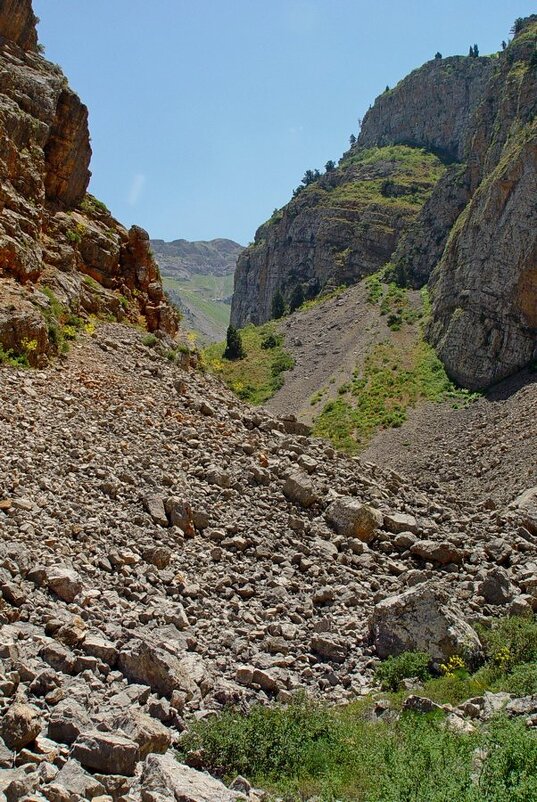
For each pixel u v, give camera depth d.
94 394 25.11
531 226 94.75
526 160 97.88
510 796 8.23
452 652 14.51
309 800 9.22
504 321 96.88
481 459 66.38
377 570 19.20
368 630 15.55
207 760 9.80
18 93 36.78
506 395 88.81
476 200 111.06
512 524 24.75
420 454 81.19
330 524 21.17
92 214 42.66
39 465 17.55
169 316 42.78
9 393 21.59
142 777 8.42
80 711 9.41
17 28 39.88
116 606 13.10
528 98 116.12
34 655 10.52
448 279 115.81
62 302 32.66
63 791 7.54
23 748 8.47
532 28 148.25
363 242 177.25
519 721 10.06
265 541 18.77
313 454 27.66
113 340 33.28
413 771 8.78
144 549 15.78
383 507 23.42
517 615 17.25
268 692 12.43
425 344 120.50
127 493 18.34
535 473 52.72
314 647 14.54
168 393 29.02
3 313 25.77
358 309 149.12
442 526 24.02
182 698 10.80
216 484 21.31
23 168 35.28
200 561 16.75
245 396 129.50
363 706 12.41
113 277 41.00
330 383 120.31
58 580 12.63
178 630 13.37
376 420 99.50
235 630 14.27
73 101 40.62
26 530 14.06
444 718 11.48
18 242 31.69
